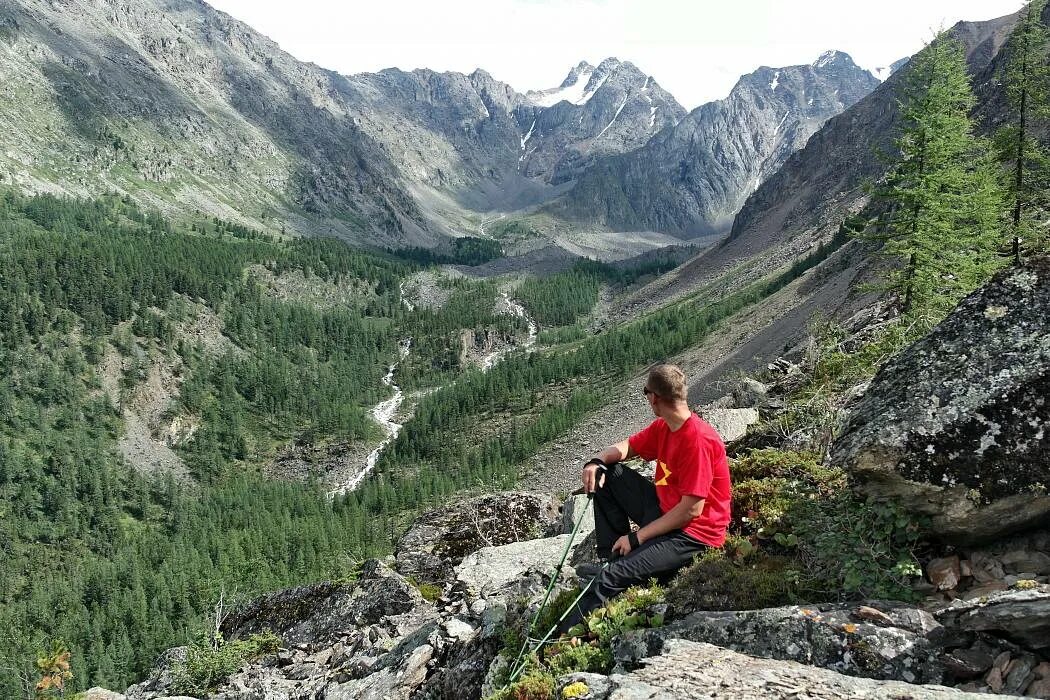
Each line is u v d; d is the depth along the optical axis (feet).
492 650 26.14
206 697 39.93
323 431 634.84
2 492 472.85
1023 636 14.49
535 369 577.84
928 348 20.57
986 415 18.03
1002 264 80.23
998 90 262.47
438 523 59.52
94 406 579.89
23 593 397.60
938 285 80.38
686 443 20.80
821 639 16.51
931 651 15.46
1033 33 91.15
